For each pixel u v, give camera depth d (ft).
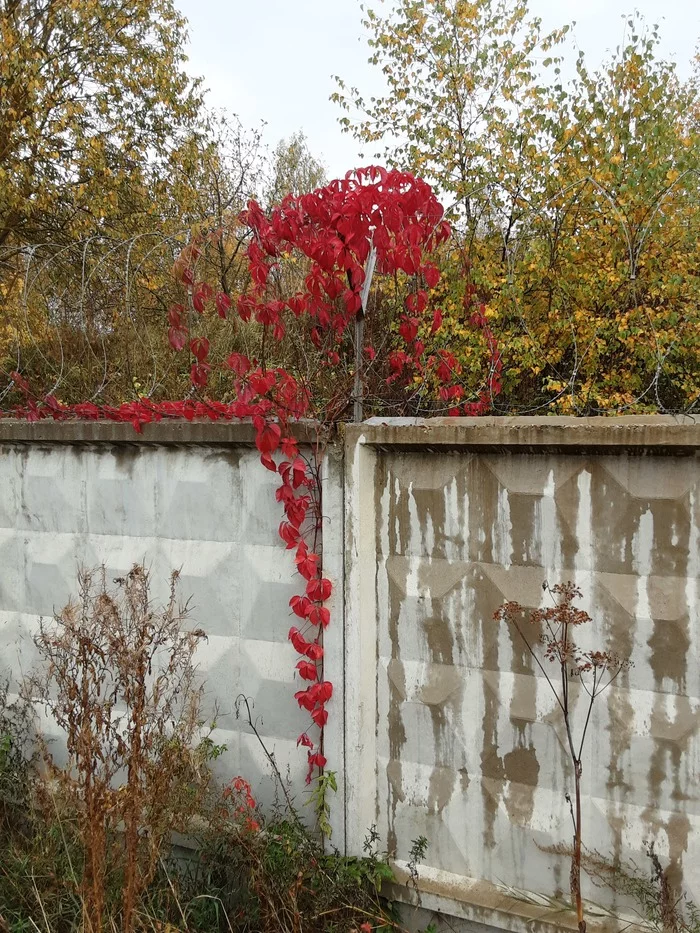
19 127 32.35
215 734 9.85
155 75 35.55
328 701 8.82
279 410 8.84
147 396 12.14
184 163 34.09
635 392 19.83
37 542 11.06
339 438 8.64
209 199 33.01
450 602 8.25
